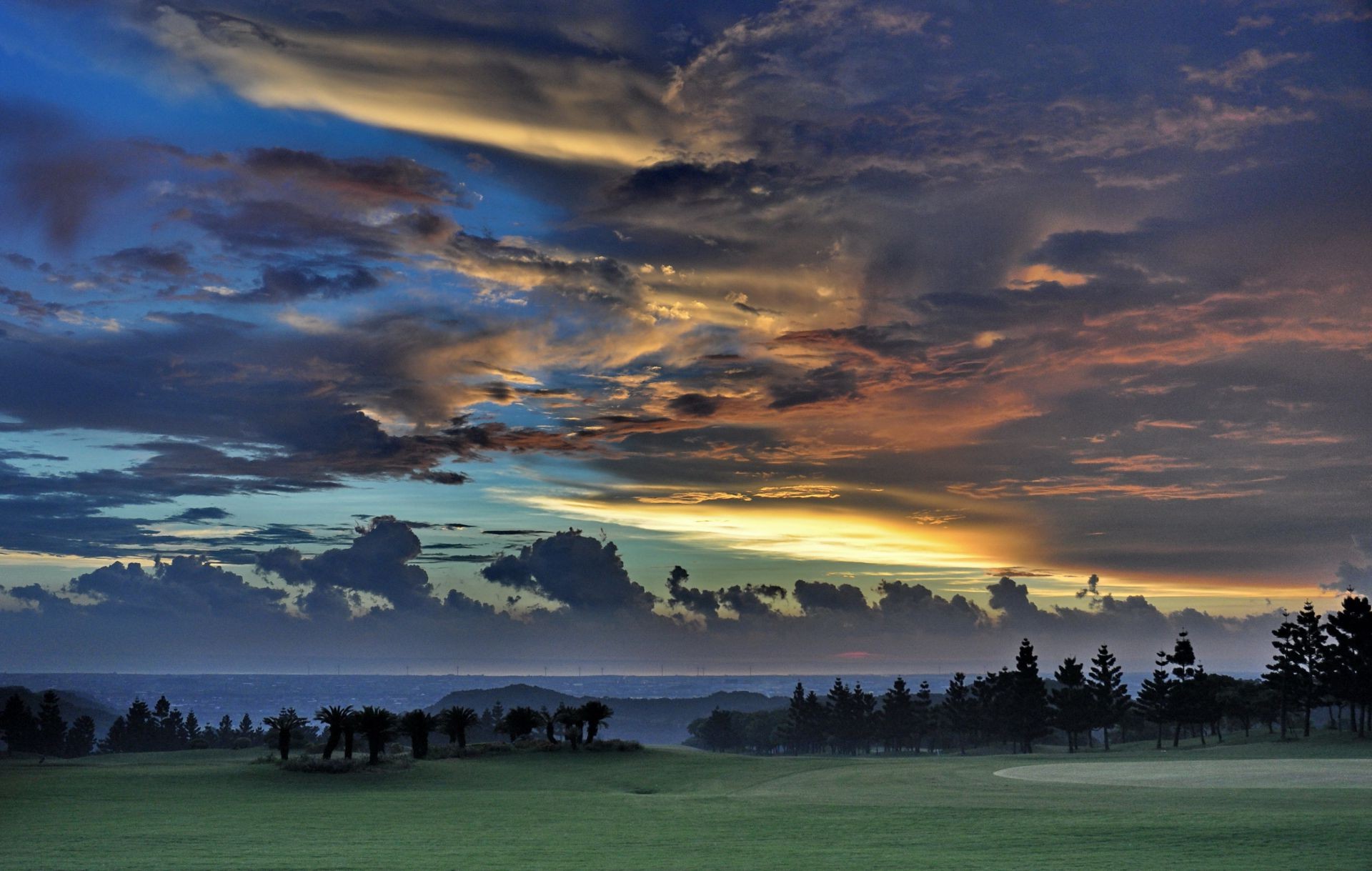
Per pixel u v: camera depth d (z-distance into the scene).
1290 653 149.00
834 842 37.69
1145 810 46.41
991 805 51.59
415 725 98.69
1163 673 162.38
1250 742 149.25
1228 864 28.95
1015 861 30.98
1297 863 28.83
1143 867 28.78
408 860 34.44
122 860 35.28
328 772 80.75
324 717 85.19
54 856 36.38
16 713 195.25
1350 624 138.88
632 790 75.44
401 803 59.59
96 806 57.41
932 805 52.47
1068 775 73.31
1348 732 141.88
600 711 108.81
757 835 40.72
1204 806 47.66
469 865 32.81
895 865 30.97
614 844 38.41
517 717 112.19
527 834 42.53
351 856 35.59
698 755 107.56
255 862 34.25
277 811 54.75
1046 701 174.75
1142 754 123.69
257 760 88.12
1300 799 49.84
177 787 69.94
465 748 102.38
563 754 102.81
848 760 106.56
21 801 59.62
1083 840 35.19
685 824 45.66
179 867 32.94
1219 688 192.12
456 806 57.50
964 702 196.12
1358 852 30.81
